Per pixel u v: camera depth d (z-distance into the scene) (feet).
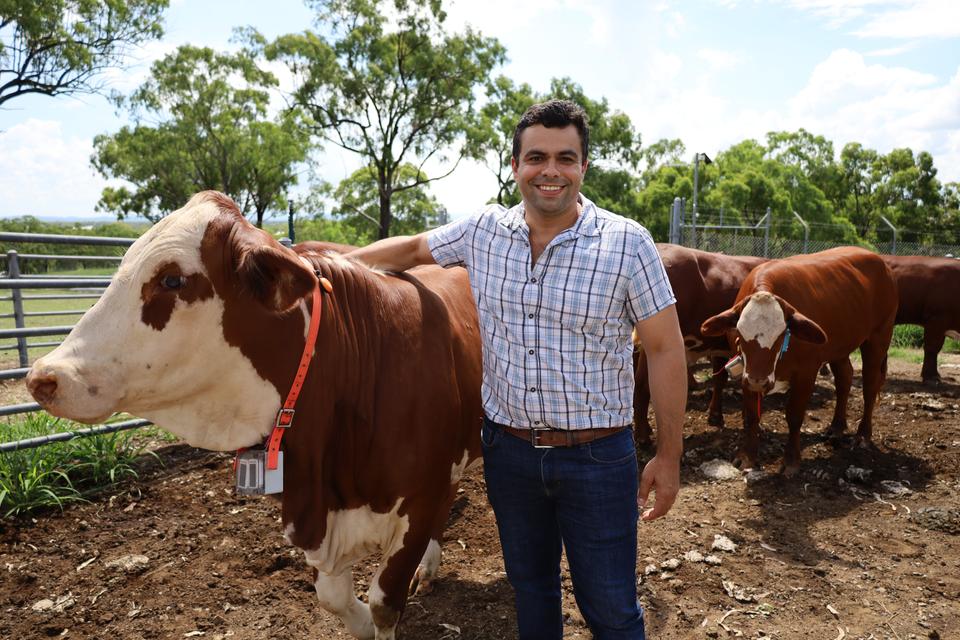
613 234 6.55
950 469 17.53
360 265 8.39
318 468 7.57
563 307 6.51
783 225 123.95
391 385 8.00
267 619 10.72
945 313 28.60
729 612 10.94
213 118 119.44
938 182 178.81
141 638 10.23
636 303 6.61
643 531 13.88
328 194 122.83
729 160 168.55
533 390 6.73
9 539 13.07
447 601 11.27
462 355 9.09
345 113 105.29
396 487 8.08
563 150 6.39
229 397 7.11
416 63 101.65
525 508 7.30
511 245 6.84
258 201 135.23
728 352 22.49
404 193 134.62
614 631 6.97
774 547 13.28
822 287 18.26
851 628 10.55
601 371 6.70
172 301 6.48
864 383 20.10
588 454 6.76
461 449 9.18
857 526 14.28
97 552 12.69
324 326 7.45
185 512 14.43
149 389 6.61
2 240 17.15
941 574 12.25
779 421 22.02
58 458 15.67
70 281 16.97
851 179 186.09
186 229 6.57
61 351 6.28
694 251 23.35
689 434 20.80
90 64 89.15
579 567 7.05
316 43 102.27
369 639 9.16
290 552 12.75
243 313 6.80
